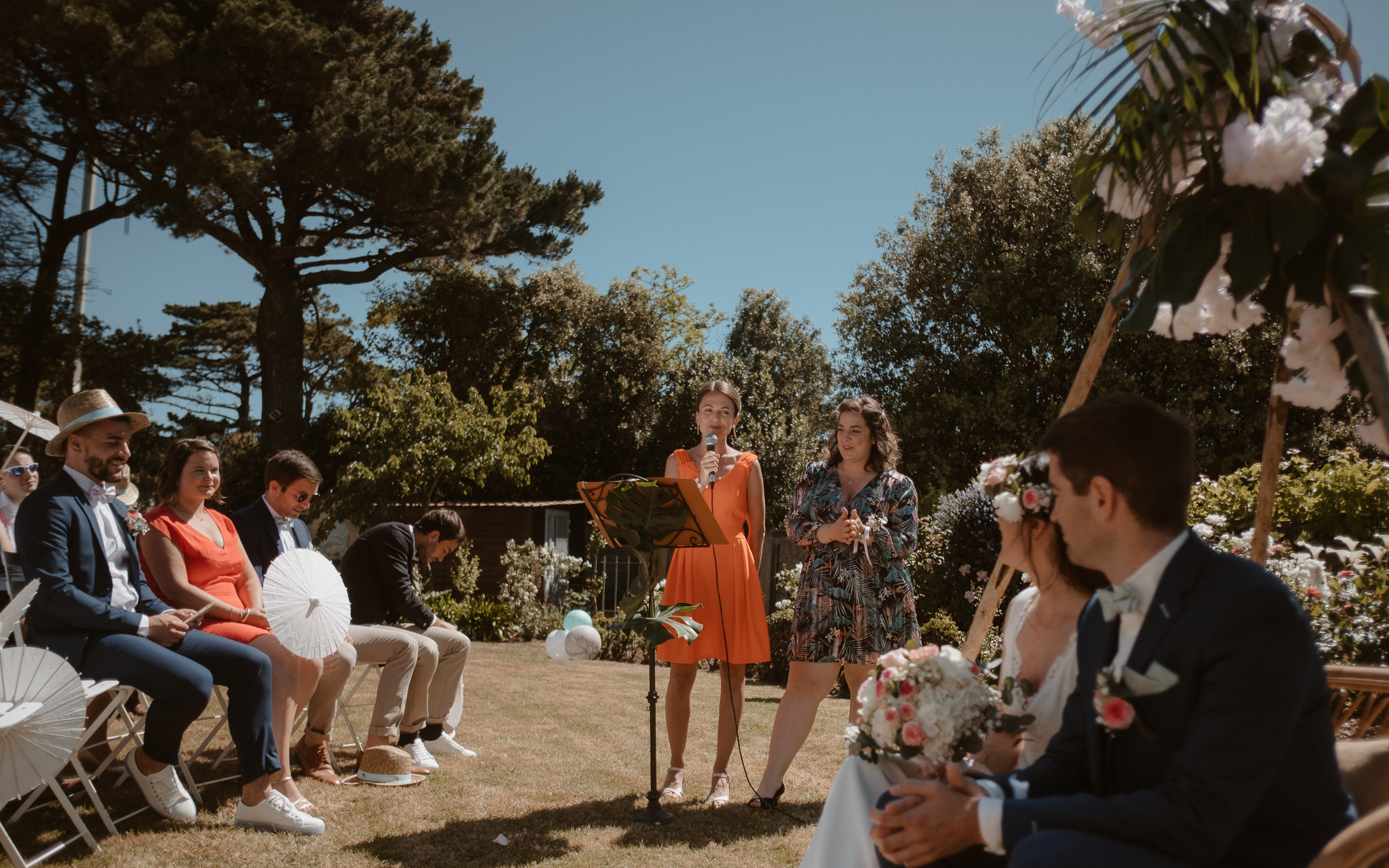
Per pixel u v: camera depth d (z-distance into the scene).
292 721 3.73
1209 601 1.54
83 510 3.57
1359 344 1.73
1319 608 4.15
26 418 5.18
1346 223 1.76
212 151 14.93
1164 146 1.87
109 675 3.40
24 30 14.97
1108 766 1.65
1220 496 6.93
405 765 4.25
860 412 4.17
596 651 4.90
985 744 2.14
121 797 3.84
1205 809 1.42
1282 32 1.89
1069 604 2.06
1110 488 1.65
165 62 15.12
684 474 4.46
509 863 3.19
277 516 4.55
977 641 2.55
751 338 29.09
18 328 17.69
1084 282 16.08
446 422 17.16
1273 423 2.20
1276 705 1.43
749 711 6.30
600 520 3.86
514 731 5.40
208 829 3.45
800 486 4.27
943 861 1.80
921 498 14.05
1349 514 6.45
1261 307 1.99
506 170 20.52
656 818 3.68
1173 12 1.93
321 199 18.77
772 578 11.73
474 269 24.73
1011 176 17.39
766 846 3.41
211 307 34.34
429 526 4.98
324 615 3.82
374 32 19.75
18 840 3.26
